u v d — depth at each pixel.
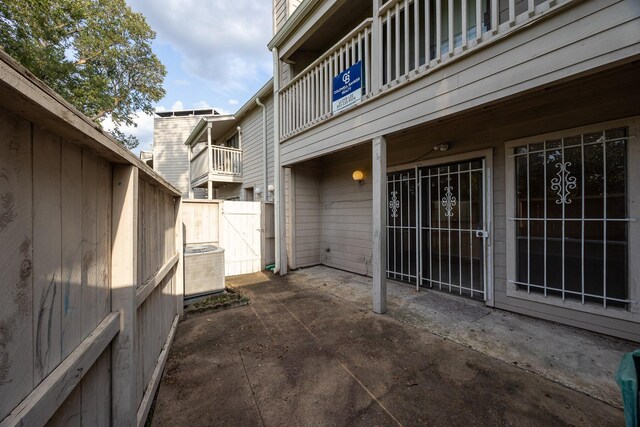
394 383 2.07
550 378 2.07
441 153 3.98
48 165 0.91
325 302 3.91
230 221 5.80
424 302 3.73
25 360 0.79
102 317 1.28
